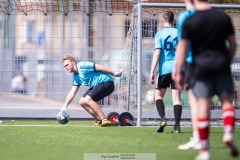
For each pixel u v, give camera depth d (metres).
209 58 19.12
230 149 19.44
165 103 41.19
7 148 22.62
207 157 19.11
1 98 43.50
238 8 38.03
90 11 42.56
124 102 42.03
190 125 38.66
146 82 40.88
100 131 32.22
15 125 37.34
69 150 22.03
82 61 40.69
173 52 31.69
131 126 37.00
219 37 19.38
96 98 36.91
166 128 35.25
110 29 42.44
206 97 19.27
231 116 19.42
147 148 23.14
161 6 38.09
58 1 42.66
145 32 40.66
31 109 43.56
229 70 19.55
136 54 40.06
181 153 21.58
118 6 42.38
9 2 42.50
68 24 42.75
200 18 19.41
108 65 42.34
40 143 24.73
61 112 37.72
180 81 20.06
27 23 42.84
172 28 31.88
